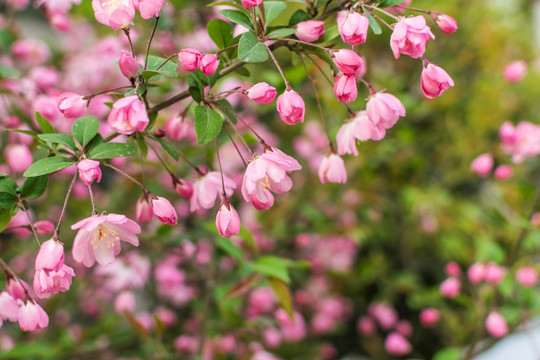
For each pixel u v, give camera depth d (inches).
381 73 64.4
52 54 53.2
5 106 38.9
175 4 44.1
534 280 40.6
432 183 74.5
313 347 59.2
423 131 76.2
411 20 29.2
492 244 44.0
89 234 29.9
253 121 52.1
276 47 30.8
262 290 51.8
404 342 59.9
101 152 29.7
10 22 47.8
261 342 53.8
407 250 73.7
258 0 29.4
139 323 39.4
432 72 29.8
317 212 59.2
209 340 44.4
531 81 77.0
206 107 30.0
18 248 48.8
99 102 40.8
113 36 48.3
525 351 52.8
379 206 68.6
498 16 82.6
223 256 47.2
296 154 66.2
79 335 47.4
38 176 29.9
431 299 62.1
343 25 29.3
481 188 77.0
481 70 79.9
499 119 74.7
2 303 30.7
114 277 45.6
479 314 44.9
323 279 66.4
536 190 40.8
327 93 44.6
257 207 30.0
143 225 49.3
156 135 30.8
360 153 64.4
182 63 29.3
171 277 49.3
